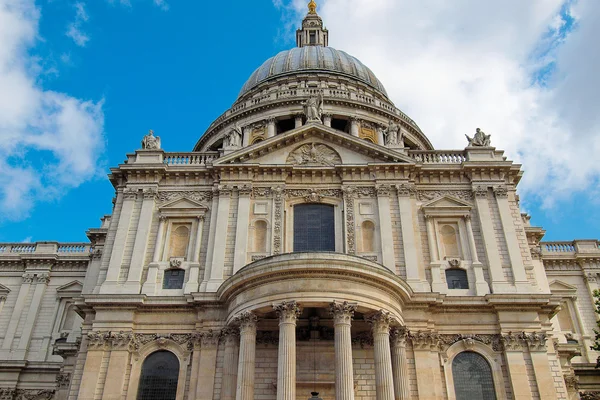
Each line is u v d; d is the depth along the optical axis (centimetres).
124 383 3141
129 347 3231
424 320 3262
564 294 5078
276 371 3172
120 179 3950
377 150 3894
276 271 2953
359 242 3616
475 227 3712
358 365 3198
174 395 3150
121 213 3747
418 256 3562
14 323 5084
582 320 4953
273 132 5641
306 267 2931
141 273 3522
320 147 4006
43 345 4978
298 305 2892
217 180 3878
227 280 3158
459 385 3177
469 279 3506
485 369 3219
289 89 6078
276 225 3672
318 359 3200
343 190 3797
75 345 3822
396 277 3097
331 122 5828
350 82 6488
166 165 3891
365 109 5809
